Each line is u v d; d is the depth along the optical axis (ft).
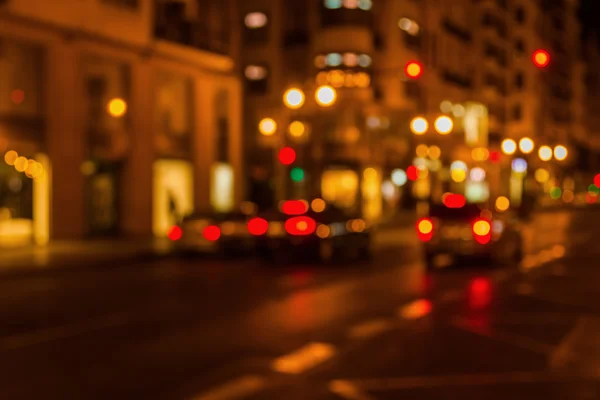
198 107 99.40
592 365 25.18
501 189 156.15
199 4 102.17
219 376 23.89
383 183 143.33
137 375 24.08
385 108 139.23
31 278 53.67
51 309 38.58
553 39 243.40
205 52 97.19
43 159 77.82
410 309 37.68
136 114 88.53
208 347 28.55
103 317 35.83
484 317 34.91
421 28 150.30
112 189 87.30
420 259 67.87
